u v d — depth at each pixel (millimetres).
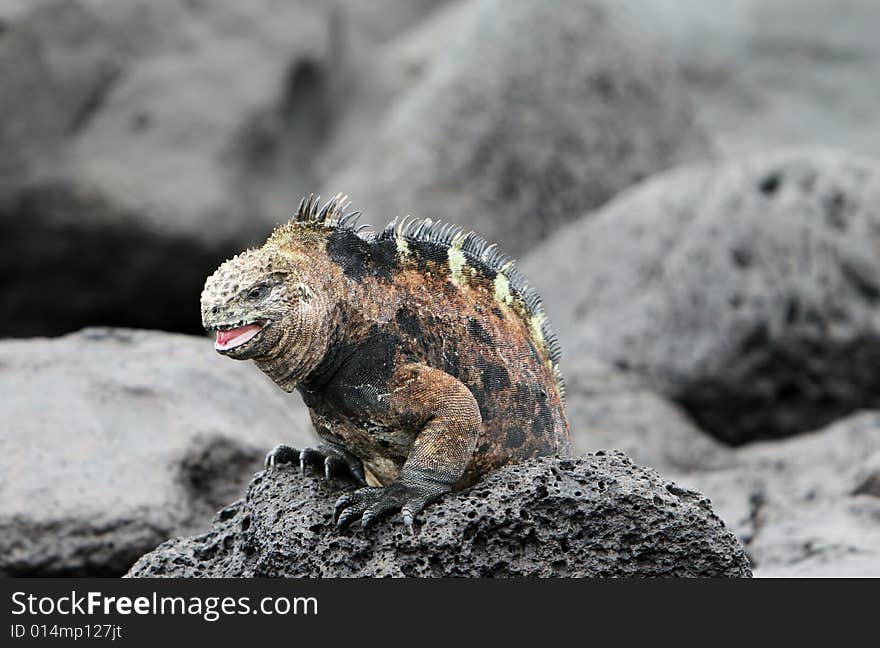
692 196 29781
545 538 11375
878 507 19250
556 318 30562
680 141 38562
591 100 37594
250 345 10586
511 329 12156
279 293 10656
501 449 11867
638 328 28188
